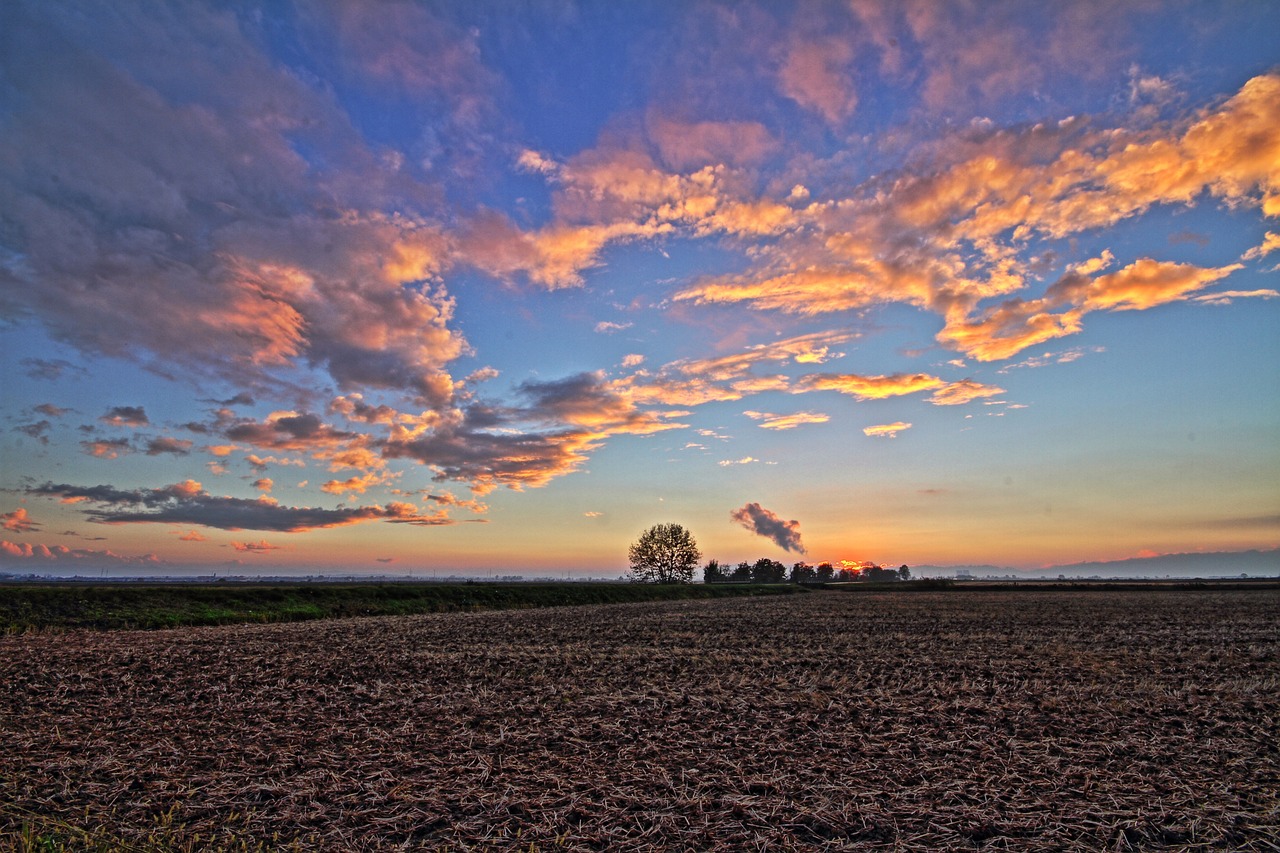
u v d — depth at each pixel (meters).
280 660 22.22
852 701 15.65
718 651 25.69
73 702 15.34
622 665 21.64
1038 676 19.38
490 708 14.80
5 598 34.56
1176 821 8.38
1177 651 25.70
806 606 63.88
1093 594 92.56
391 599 54.62
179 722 13.40
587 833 7.99
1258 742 11.98
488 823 8.27
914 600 76.75
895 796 9.16
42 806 8.72
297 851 7.50
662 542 138.75
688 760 10.80
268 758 10.85
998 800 9.00
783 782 9.73
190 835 7.91
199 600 42.12
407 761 10.69
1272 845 7.80
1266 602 66.75
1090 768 10.44
